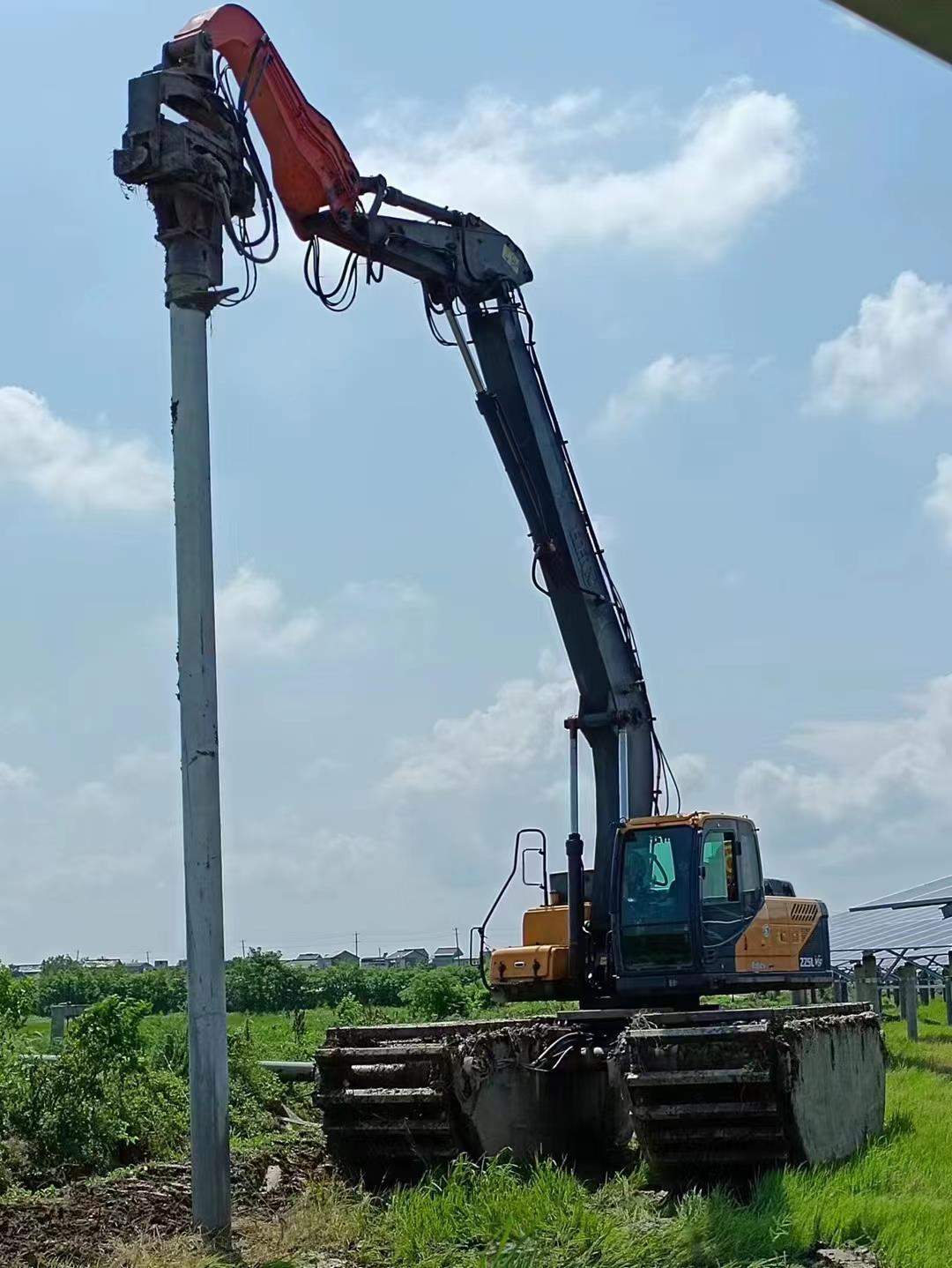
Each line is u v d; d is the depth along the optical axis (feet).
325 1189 37.68
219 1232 31.53
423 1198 34.68
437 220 48.37
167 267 35.12
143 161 34.42
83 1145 41.27
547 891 48.32
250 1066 53.57
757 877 47.11
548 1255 29.17
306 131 43.88
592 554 49.29
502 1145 41.32
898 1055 74.08
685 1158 37.35
